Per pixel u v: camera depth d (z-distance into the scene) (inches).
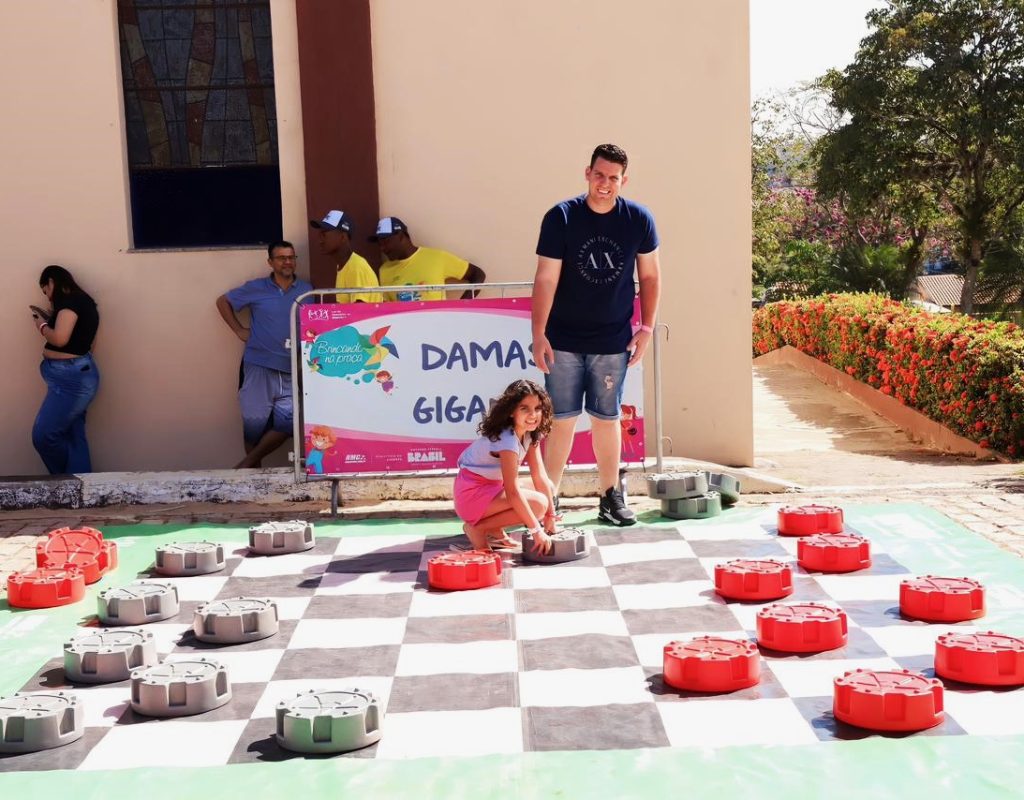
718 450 318.7
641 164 311.1
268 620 171.8
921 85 1360.7
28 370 313.6
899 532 225.9
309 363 261.7
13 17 305.4
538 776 119.3
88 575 207.3
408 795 116.0
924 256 1611.7
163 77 315.6
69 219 310.5
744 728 131.9
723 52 308.3
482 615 179.0
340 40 304.8
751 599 181.8
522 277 315.0
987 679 141.9
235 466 309.9
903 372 460.4
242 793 117.5
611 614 177.6
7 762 128.3
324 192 308.7
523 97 309.9
